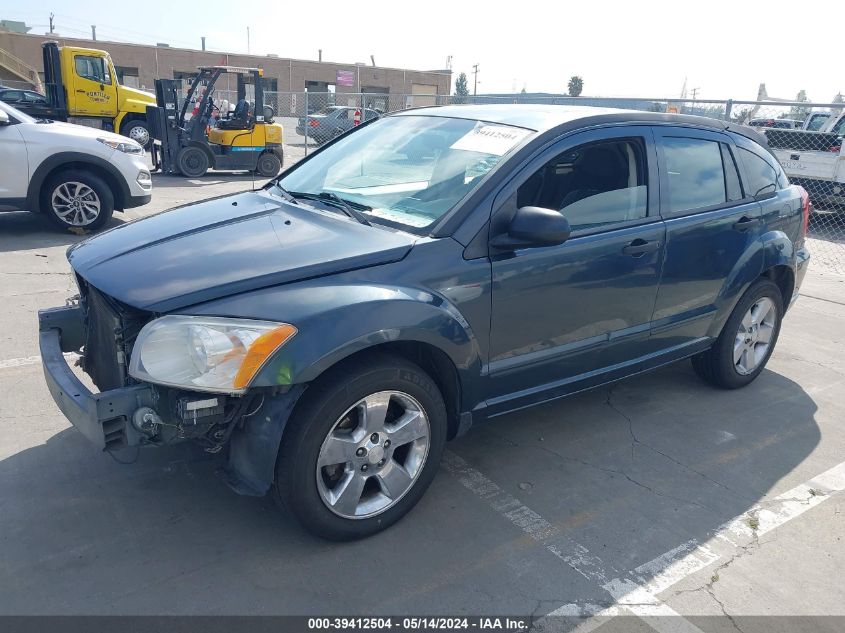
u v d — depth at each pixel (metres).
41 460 3.40
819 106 9.23
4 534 2.86
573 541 3.02
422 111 4.16
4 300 5.77
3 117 7.75
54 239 8.14
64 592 2.56
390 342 2.85
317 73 55.59
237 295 2.59
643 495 3.41
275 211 3.38
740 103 9.63
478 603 2.61
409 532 3.02
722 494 3.46
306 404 2.63
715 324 4.36
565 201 3.40
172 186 14.12
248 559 2.78
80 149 8.22
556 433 4.02
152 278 2.68
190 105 16.88
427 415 2.98
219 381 2.46
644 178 3.75
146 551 2.80
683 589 2.75
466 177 3.24
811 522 3.25
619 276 3.59
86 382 4.15
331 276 2.74
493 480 3.48
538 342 3.37
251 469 2.62
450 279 2.95
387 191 3.45
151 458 3.47
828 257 10.21
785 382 4.98
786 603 2.69
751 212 4.34
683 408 4.44
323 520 2.77
